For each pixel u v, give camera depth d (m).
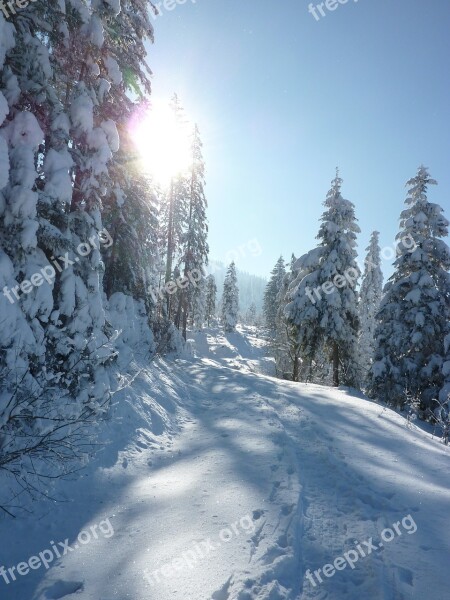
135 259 14.54
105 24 9.41
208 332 62.25
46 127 7.76
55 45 8.45
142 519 5.24
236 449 7.70
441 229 19.39
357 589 3.72
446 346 17.28
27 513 5.19
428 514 5.15
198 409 11.85
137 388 10.34
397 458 7.43
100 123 10.02
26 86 7.16
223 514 5.09
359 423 9.92
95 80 9.36
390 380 18.81
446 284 18.70
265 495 5.59
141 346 15.55
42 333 6.70
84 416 7.02
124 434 7.96
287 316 22.28
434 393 17.62
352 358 22.12
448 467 7.18
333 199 22.17
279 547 4.32
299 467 6.75
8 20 6.77
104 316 8.50
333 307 20.44
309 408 11.30
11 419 5.58
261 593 3.53
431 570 3.94
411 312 18.58
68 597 3.80
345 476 6.31
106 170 8.70
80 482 6.09
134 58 11.22
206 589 3.68
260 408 10.93
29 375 6.19
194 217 30.70
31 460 5.71
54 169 7.31
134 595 3.73
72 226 7.96
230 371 18.84
